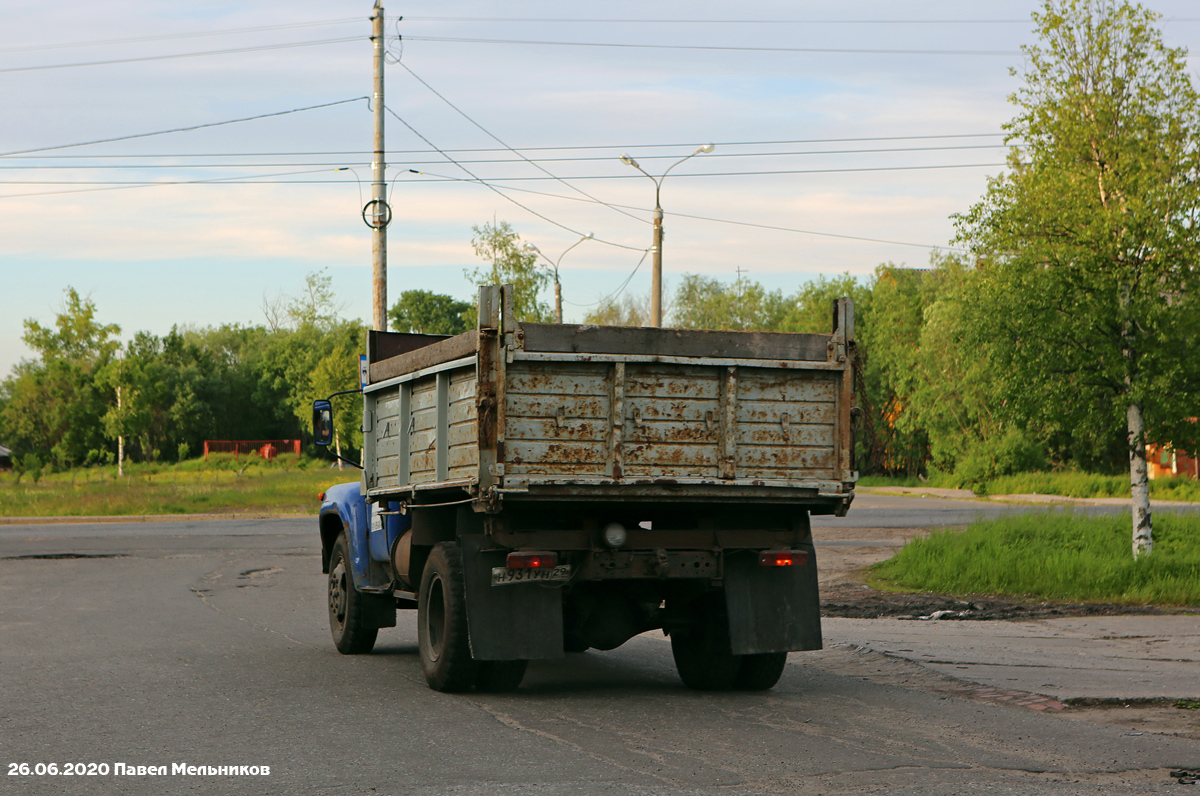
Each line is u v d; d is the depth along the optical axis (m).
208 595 15.50
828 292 69.19
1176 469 46.50
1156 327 15.71
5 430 97.44
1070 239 16.47
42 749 6.31
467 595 7.81
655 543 8.05
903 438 58.56
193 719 7.21
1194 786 5.63
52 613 13.34
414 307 120.81
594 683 8.95
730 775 5.73
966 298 17.45
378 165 24.33
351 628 10.25
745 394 7.96
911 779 5.68
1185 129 16.38
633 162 28.22
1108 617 13.05
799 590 8.30
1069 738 6.78
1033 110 17.02
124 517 32.91
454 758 6.09
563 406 7.60
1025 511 24.08
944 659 10.06
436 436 8.37
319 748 6.35
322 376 74.31
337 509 10.80
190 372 110.62
